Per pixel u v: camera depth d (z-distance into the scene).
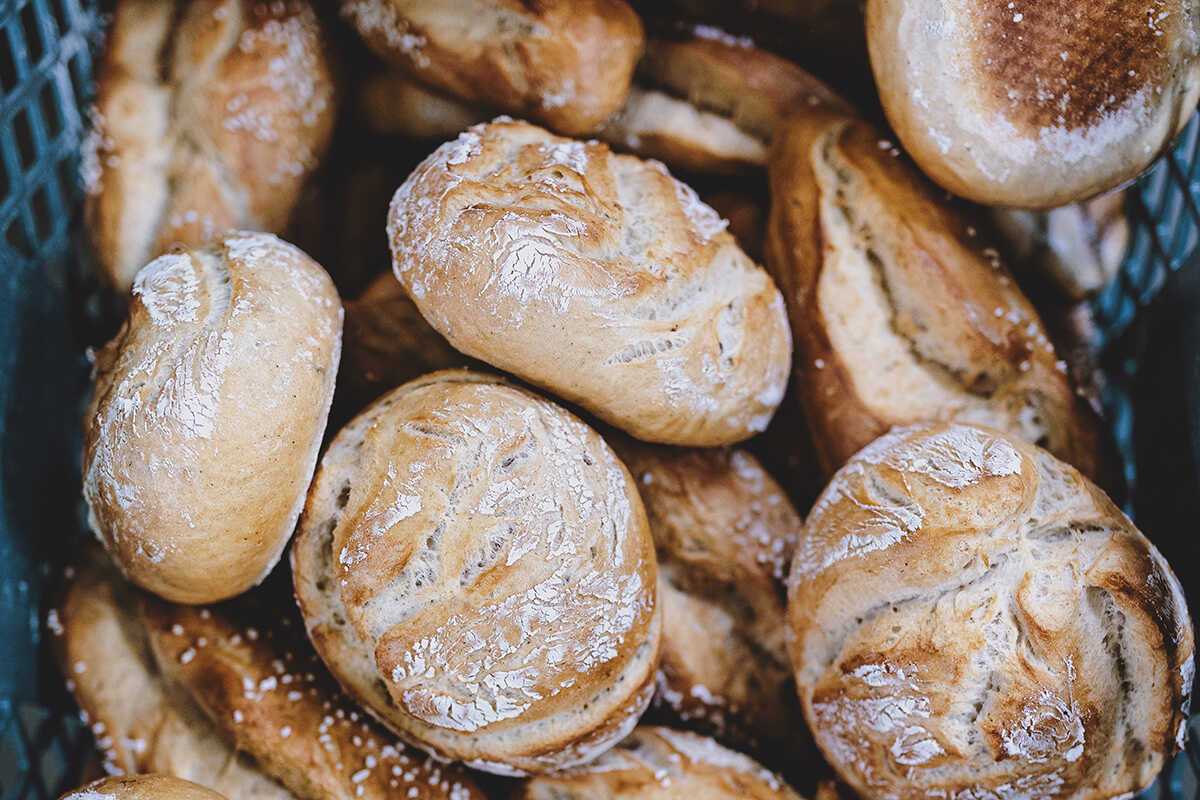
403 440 0.54
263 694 0.56
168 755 0.55
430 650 0.53
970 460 0.55
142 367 0.53
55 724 0.58
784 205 0.59
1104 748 0.55
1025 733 0.53
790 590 0.57
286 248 0.56
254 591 0.58
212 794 0.53
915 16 0.56
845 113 0.60
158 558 0.54
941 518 0.54
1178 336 0.60
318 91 0.60
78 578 0.58
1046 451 0.57
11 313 0.58
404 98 0.61
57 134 0.61
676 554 0.59
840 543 0.55
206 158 0.60
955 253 0.58
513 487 0.54
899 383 0.58
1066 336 0.62
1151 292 0.62
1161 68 0.56
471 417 0.54
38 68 0.60
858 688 0.55
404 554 0.53
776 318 0.58
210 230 0.60
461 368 0.57
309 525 0.55
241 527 0.54
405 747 0.57
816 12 0.60
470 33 0.58
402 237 0.55
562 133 0.60
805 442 0.61
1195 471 0.59
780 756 0.59
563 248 0.54
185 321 0.54
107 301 0.60
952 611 0.54
